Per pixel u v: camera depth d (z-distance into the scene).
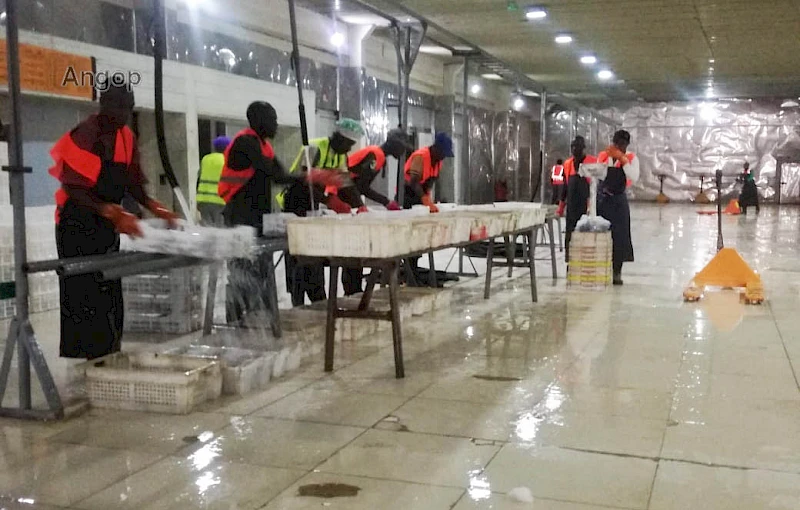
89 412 3.30
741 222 15.20
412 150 6.69
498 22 11.24
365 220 4.14
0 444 2.91
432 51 13.50
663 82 18.89
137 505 2.38
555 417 3.21
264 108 4.50
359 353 4.36
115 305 3.81
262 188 4.63
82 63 6.48
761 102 21.97
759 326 5.09
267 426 3.11
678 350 4.41
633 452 2.81
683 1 9.80
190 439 2.96
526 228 5.92
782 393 3.55
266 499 2.42
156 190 7.87
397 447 2.87
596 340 4.68
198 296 4.95
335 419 3.19
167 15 7.48
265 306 4.59
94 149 3.53
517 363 4.12
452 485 2.52
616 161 6.84
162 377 3.27
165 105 7.51
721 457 2.77
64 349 3.72
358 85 11.05
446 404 3.39
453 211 5.81
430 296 5.62
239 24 8.70
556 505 2.37
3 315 5.37
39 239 5.55
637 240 11.37
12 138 3.09
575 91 20.80
